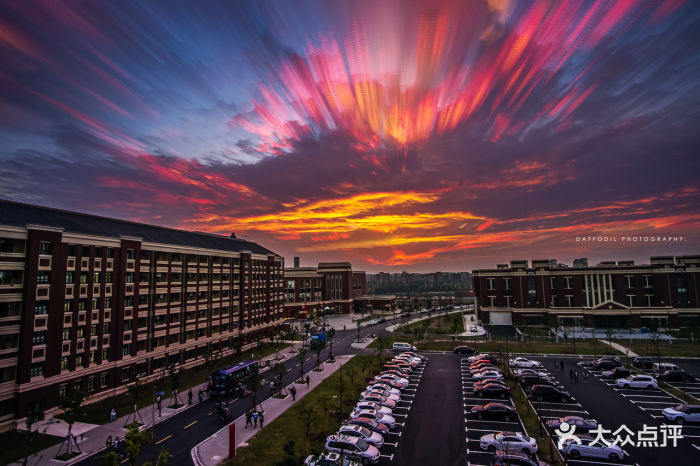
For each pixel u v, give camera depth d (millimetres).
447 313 172500
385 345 87500
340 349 92062
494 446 35500
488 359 71750
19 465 34375
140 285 62250
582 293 116250
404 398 52438
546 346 89312
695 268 108375
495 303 123938
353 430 37000
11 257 44219
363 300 187125
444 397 52594
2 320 43031
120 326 57156
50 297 47625
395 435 39781
